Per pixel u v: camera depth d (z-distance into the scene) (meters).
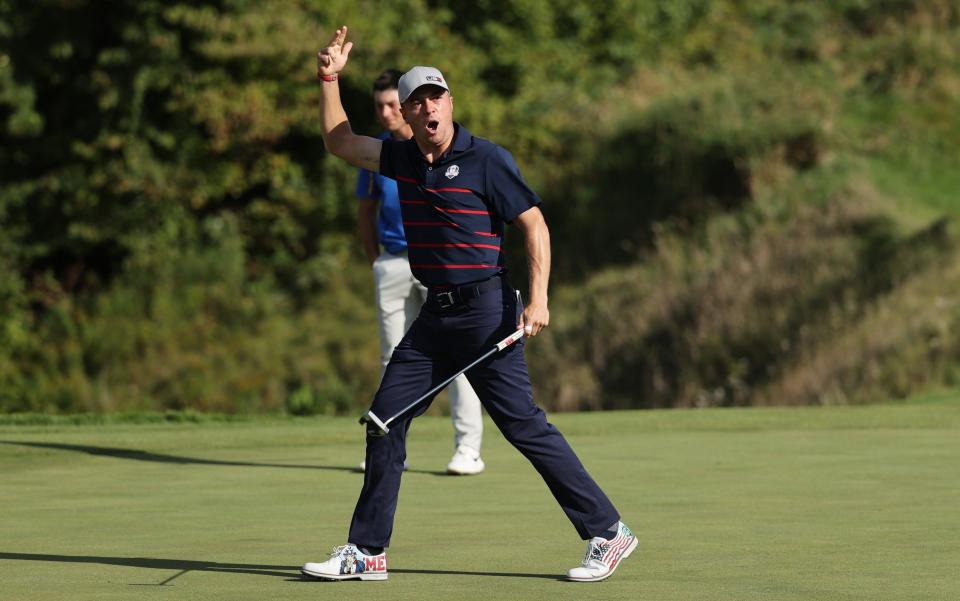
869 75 97.00
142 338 85.25
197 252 93.50
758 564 17.44
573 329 80.00
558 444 17.17
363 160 17.81
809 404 62.28
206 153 93.62
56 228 92.94
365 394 81.88
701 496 24.28
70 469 29.23
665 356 74.00
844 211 76.88
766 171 84.94
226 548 18.97
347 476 27.98
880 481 26.42
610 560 16.67
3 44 89.25
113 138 90.19
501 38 103.75
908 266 69.88
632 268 84.75
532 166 95.75
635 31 110.75
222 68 91.75
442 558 18.08
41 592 15.59
